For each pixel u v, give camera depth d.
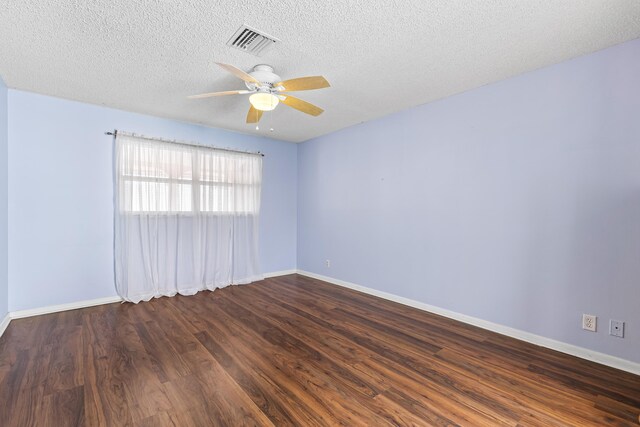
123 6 1.77
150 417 1.62
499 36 2.07
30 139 3.12
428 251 3.34
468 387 1.92
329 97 3.16
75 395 1.80
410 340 2.60
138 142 3.65
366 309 3.40
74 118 3.34
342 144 4.40
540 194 2.52
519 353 2.37
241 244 4.55
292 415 1.65
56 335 2.64
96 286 3.49
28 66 2.52
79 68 2.54
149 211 3.73
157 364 2.16
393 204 3.71
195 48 2.22
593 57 2.26
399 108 3.51
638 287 2.07
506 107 2.72
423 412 1.68
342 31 2.01
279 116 3.79
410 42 2.14
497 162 2.78
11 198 3.04
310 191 5.02
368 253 4.04
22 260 3.09
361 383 1.95
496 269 2.78
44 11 1.81
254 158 4.68
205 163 4.17
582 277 2.30
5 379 1.96
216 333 2.71
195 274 4.07
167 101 3.30
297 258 5.35
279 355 2.32
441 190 3.21
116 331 2.73
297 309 3.39
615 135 2.16
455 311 3.10
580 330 2.31
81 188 3.39
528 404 1.75
